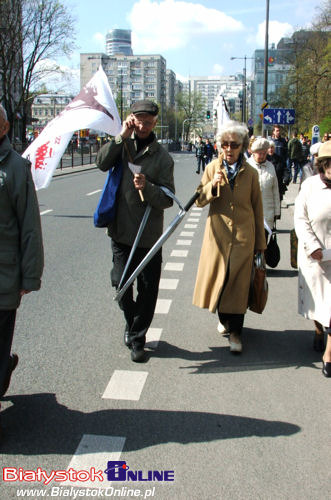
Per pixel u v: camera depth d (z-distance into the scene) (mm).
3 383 3447
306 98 45062
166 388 4133
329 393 4105
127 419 3650
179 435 3457
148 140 4457
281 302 6570
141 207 4492
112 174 4496
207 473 3066
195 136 136000
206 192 4715
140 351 4625
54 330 5355
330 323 4449
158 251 4621
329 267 4531
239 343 4898
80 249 9445
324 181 4508
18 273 3287
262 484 2975
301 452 3289
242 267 4824
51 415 3693
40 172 4148
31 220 3262
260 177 7812
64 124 4254
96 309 6043
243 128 4730
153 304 4633
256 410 3809
